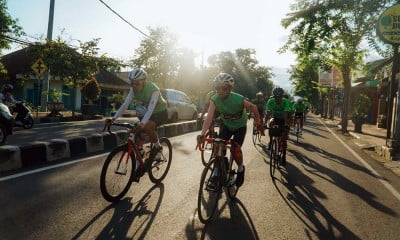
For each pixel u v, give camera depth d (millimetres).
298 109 14328
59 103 19844
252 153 10344
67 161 7582
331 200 5793
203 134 4945
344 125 21062
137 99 5844
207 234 4094
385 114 24922
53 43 21094
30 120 14188
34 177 6086
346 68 20609
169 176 6746
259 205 5301
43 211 4457
